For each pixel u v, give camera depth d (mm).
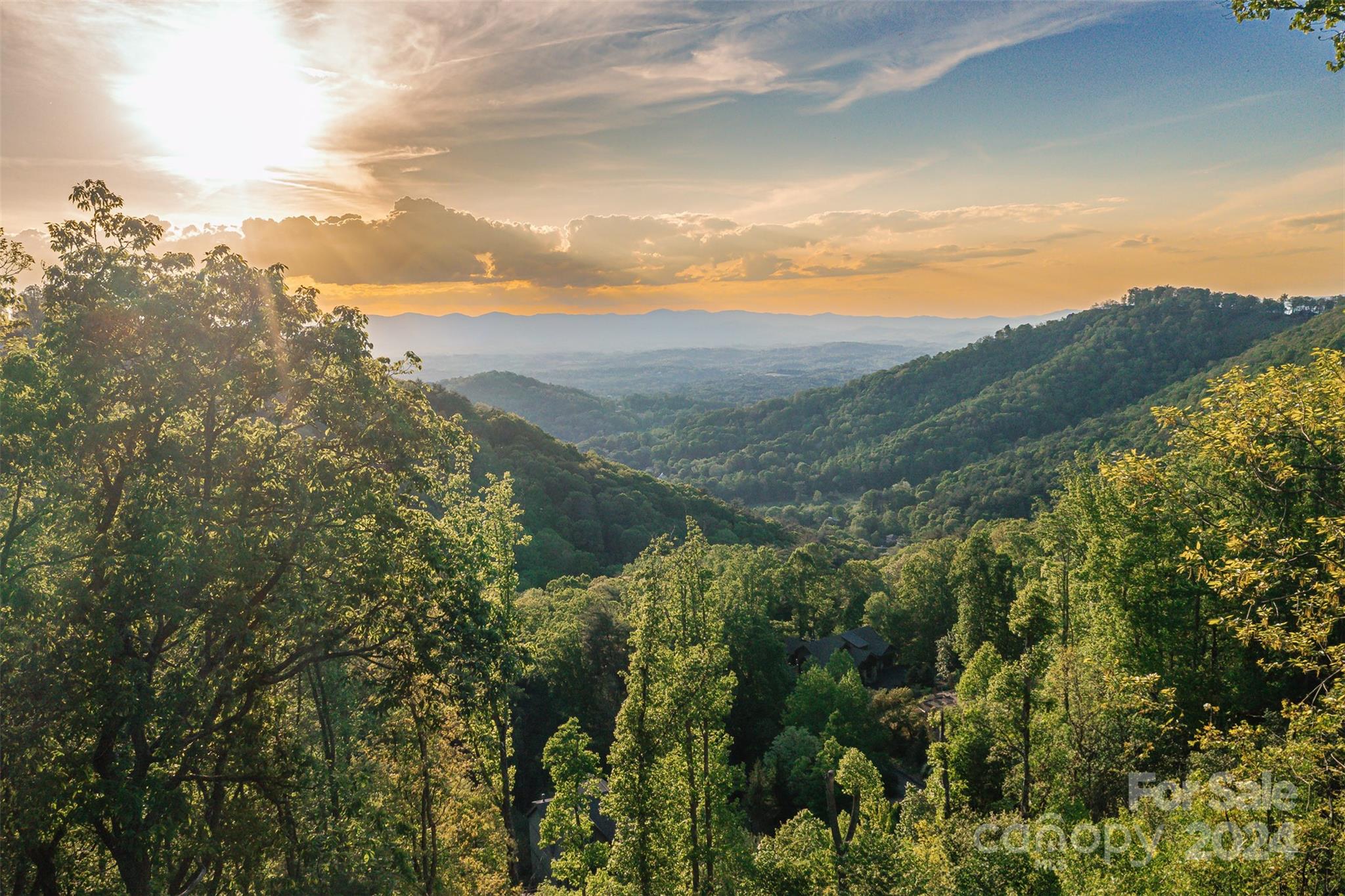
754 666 50188
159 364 13695
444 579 16672
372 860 15930
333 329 15578
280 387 15312
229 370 14320
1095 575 30172
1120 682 17297
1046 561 35438
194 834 14797
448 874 20719
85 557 13062
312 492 14930
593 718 46500
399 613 16375
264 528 14383
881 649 66250
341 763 18453
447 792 21156
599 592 62250
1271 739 16531
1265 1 11500
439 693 16906
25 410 12484
